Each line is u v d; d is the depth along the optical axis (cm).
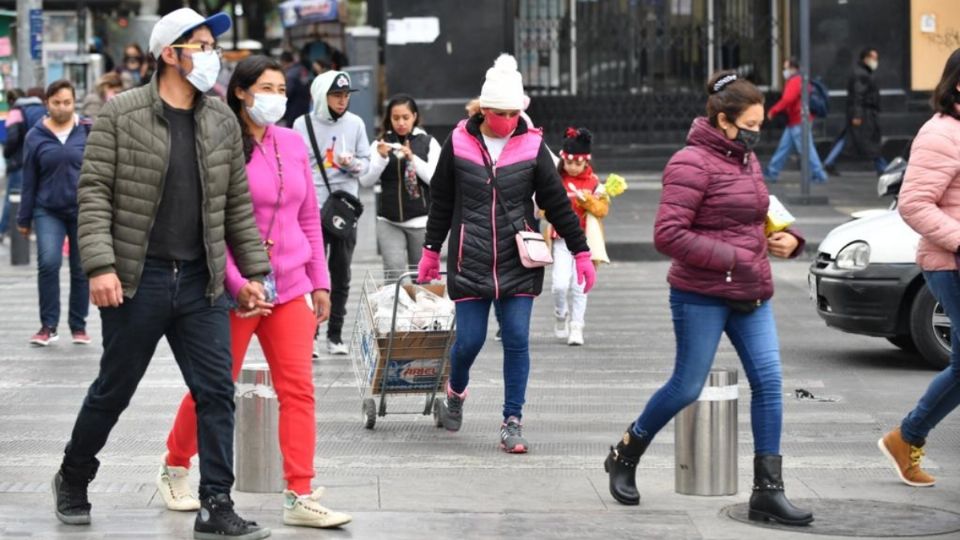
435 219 2453
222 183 1833
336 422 2688
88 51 8131
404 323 2547
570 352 3469
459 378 2538
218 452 1853
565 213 2403
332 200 3241
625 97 7862
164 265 1812
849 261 3186
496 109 2338
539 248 2378
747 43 7875
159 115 1803
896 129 7625
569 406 2844
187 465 2044
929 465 2364
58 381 3119
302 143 2038
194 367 1845
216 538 1856
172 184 1806
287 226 1994
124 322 1816
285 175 1997
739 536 1923
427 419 2712
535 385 3056
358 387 2858
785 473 2306
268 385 2145
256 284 1880
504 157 2380
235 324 1953
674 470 2295
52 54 8306
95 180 1792
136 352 1834
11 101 6169
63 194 3519
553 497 2139
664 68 7881
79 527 1938
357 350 2764
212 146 1823
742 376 3177
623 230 5597
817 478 2273
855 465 2361
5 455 2425
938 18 7600
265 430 2145
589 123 7869
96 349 3538
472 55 7681
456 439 2548
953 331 2109
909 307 3147
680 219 1939
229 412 1859
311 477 1950
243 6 12262
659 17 7862
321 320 2056
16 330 3841
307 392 1955
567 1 7856
